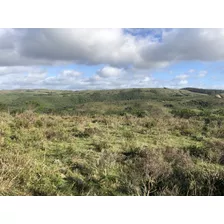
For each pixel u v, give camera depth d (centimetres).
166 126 1013
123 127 964
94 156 543
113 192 378
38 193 354
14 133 713
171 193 363
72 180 411
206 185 398
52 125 887
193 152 622
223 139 817
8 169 384
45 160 499
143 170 443
